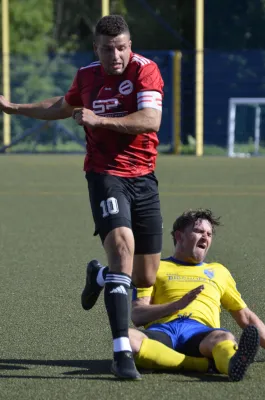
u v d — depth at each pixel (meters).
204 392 11.16
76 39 100.81
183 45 95.31
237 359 11.26
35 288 18.47
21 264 21.66
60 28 101.19
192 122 80.06
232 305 13.23
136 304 12.92
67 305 16.75
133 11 95.75
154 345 12.02
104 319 15.59
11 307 16.55
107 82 12.80
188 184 45.19
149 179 12.84
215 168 58.25
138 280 13.07
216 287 13.07
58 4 101.06
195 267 13.24
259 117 81.81
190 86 79.50
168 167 59.03
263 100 80.94
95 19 101.56
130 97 12.66
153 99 12.52
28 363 12.66
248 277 19.64
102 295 17.69
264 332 13.03
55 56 85.50
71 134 77.19
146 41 95.56
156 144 12.98
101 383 11.61
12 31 95.31
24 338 14.16
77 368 12.38
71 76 83.62
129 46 12.65
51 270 20.78
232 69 84.62
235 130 82.06
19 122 80.50
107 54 12.49
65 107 13.77
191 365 12.02
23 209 34.25
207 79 82.19
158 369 12.16
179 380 11.70
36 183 46.06
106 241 12.22
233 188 43.00
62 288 18.47
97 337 14.25
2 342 13.91
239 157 74.25
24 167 58.44
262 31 98.88
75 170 55.41
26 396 11.07
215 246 24.66
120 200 12.41
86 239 26.12
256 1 98.75
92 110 12.88
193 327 12.40
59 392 11.23
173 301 12.89
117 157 12.66
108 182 12.53
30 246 24.75
